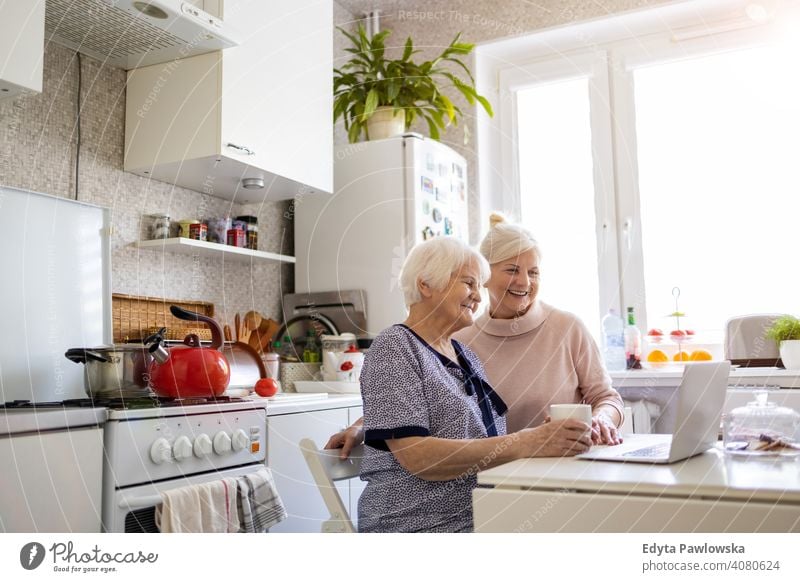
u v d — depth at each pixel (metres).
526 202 3.14
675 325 2.86
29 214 1.68
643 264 2.92
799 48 2.74
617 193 2.98
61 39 1.85
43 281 1.69
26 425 1.24
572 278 3.05
